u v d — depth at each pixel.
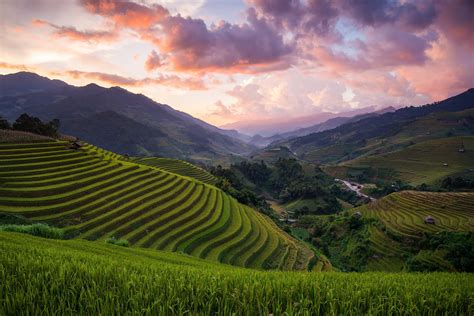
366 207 127.75
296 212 139.25
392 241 82.12
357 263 76.75
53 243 19.44
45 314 4.64
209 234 58.56
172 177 88.75
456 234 71.88
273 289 6.04
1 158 64.38
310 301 5.18
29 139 80.75
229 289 5.96
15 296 4.93
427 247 73.94
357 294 5.73
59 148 80.00
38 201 48.44
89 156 80.25
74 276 6.02
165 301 5.10
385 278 9.34
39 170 62.34
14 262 6.80
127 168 79.25
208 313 4.75
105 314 4.56
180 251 47.91
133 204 58.94
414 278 9.63
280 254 61.19
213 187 102.56
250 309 5.01
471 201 109.12
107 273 6.47
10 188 51.03
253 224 75.56
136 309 4.75
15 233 20.61
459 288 7.18
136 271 7.36
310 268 57.09
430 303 5.80
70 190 57.66
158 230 53.06
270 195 186.50
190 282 6.02
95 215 50.88
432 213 104.38
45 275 5.80
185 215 63.66
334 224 102.19
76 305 5.08
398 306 5.49
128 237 47.03
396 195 129.75
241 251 57.12
